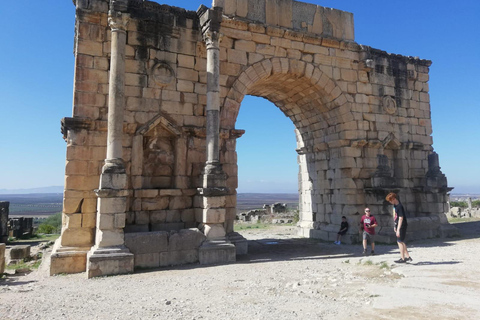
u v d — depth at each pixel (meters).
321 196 21.52
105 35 14.39
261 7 17.80
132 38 14.94
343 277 9.84
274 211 44.44
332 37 19.42
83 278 11.27
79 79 13.85
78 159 13.47
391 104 20.67
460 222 27.58
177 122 15.31
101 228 11.94
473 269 10.01
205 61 16.16
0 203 27.58
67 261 12.52
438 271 9.77
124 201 12.34
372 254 14.65
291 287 8.91
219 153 15.68
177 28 15.72
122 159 12.95
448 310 6.47
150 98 14.95
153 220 14.41
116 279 10.84
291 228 29.20
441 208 20.34
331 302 7.38
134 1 14.89
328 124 20.77
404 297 7.38
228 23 16.72
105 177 12.13
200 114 15.80
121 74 13.23
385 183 18.55
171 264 12.83
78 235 13.11
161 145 15.21
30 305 7.93
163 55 15.39
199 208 14.57
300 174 24.20
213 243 13.41
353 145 19.31
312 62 18.81
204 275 10.97
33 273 13.37
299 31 18.39
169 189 14.67
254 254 15.73
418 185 21.05
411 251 14.59
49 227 36.91
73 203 13.22
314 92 19.73
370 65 19.81
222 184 14.00
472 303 6.86
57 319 6.84
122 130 13.70
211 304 7.57
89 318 6.85
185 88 15.63
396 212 11.68
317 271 11.12
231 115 16.44
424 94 22.09
